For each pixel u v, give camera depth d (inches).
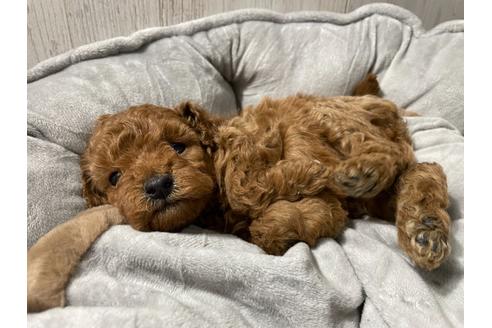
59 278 7.8
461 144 12.7
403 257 9.4
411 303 8.1
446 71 15.2
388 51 15.8
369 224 10.3
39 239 8.8
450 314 8.2
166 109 10.5
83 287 8.0
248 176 9.4
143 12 15.8
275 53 15.6
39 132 11.4
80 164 11.3
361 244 9.4
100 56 14.0
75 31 15.5
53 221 10.2
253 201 9.3
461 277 8.9
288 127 10.3
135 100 12.9
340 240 9.7
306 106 10.9
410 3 17.9
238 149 9.6
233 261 8.1
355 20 16.1
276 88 15.8
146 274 8.3
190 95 13.8
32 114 11.4
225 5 16.6
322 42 15.8
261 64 15.5
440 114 15.3
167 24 16.3
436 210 9.0
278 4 17.0
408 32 16.0
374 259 8.9
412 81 15.5
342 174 9.3
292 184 9.2
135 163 9.1
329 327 7.8
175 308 7.5
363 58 15.7
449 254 8.9
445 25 15.8
